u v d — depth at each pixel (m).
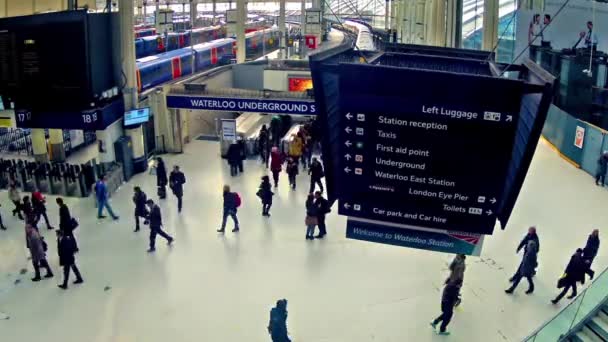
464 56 10.31
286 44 43.44
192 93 20.92
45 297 11.59
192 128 23.89
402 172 6.26
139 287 11.95
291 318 10.78
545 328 8.41
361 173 6.39
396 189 6.38
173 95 20.69
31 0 18.48
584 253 11.46
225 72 26.50
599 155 18.92
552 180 19.03
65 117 16.55
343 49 7.08
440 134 5.94
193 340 10.14
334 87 6.14
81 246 13.85
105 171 17.62
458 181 6.18
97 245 13.91
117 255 13.38
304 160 19.77
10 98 16.56
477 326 10.53
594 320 9.21
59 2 19.80
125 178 18.67
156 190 17.84
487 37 22.53
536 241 11.30
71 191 17.48
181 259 13.15
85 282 12.14
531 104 5.45
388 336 10.24
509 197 6.14
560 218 15.63
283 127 23.92
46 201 16.80
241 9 31.20
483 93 5.58
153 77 23.33
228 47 36.44
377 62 8.05
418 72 5.65
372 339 10.15
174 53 27.97
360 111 6.02
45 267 12.34
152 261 13.06
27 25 16.00
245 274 12.46
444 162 6.09
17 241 14.25
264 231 14.65
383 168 6.30
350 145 6.25
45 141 19.81
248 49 42.22
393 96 5.86
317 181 16.70
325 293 11.70
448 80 5.60
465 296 11.55
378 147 6.18
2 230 14.88
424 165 6.16
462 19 29.94
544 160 21.50
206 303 11.33
